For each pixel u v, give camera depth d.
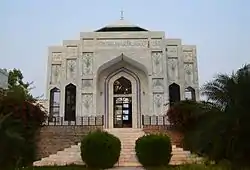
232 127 10.13
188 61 29.12
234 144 10.08
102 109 28.38
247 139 9.97
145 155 16.58
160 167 15.44
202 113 13.92
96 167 15.95
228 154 10.41
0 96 18.22
